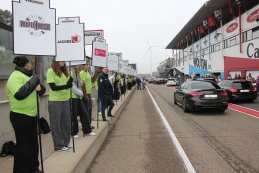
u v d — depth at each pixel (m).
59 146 7.01
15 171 5.01
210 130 11.18
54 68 6.68
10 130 7.91
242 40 33.91
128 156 7.87
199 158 7.54
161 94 34.34
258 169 6.62
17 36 4.85
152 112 17.16
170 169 6.74
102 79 11.50
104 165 7.15
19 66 4.91
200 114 15.65
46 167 5.79
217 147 8.58
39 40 5.05
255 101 21.55
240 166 6.84
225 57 38.94
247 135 10.10
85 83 9.29
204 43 49.38
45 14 5.09
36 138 5.20
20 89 4.59
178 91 18.84
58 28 7.21
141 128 12.00
